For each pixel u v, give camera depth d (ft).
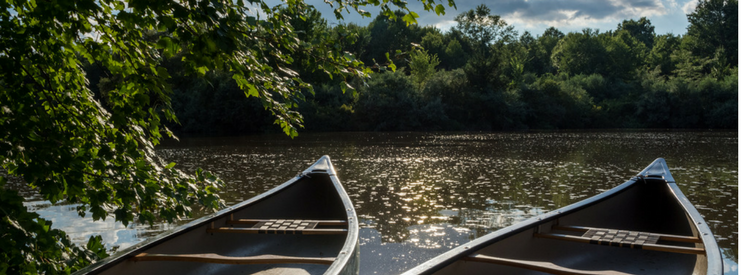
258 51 9.59
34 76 9.93
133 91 9.71
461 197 27.63
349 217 13.42
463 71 147.02
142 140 10.66
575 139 85.61
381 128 119.55
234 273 13.00
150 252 10.55
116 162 10.12
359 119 120.16
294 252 14.85
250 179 34.60
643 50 234.79
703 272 10.16
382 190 30.17
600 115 142.51
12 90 9.08
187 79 111.86
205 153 56.90
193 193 11.20
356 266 10.65
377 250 17.31
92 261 10.82
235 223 13.88
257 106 107.45
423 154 56.03
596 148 64.28
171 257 10.23
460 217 22.47
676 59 200.95
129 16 7.75
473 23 245.04
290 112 11.64
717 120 134.41
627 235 12.00
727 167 41.32
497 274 10.93
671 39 235.61
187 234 12.00
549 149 63.05
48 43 9.41
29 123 8.80
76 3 7.45
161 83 9.33
